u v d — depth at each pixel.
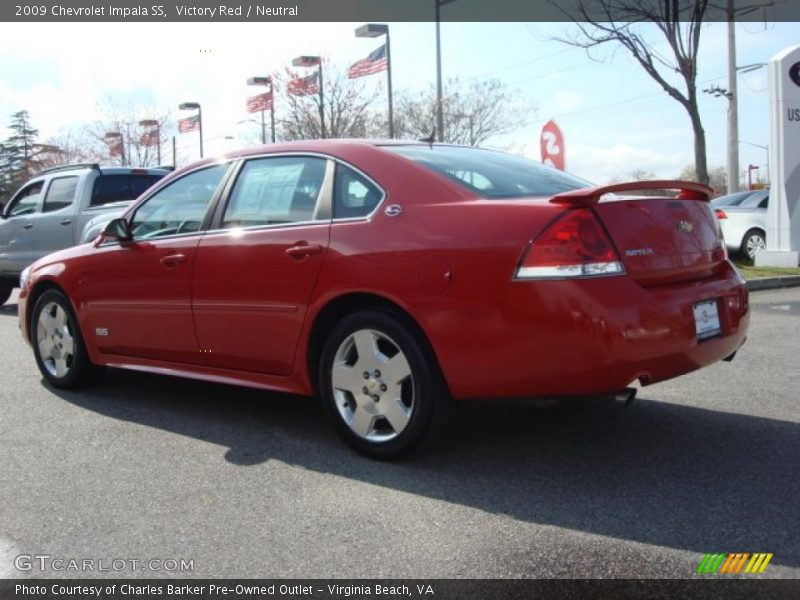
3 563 2.97
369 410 3.91
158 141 35.66
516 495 3.48
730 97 20.12
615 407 4.79
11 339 8.17
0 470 3.97
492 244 3.44
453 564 2.86
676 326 3.44
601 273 3.31
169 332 4.80
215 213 4.66
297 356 4.16
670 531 3.08
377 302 3.88
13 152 60.62
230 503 3.48
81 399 5.40
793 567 2.77
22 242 10.93
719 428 4.35
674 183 3.76
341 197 4.09
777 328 7.64
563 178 4.40
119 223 5.02
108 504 3.50
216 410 5.05
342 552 2.98
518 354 3.38
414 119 26.11
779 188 13.09
